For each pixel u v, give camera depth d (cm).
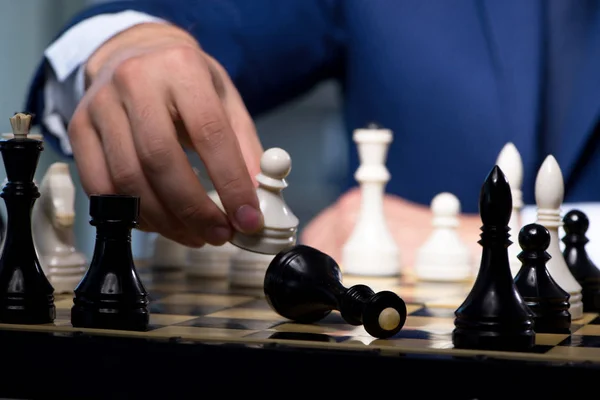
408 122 390
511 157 225
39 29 523
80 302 154
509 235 151
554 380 127
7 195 162
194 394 137
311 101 568
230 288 233
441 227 266
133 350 139
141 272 269
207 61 212
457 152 382
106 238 157
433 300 215
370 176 275
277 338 148
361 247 272
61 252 213
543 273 173
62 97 288
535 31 361
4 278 160
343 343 144
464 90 380
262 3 390
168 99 196
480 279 150
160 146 194
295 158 571
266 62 388
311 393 134
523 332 144
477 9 381
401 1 391
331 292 166
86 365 141
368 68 398
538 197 192
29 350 143
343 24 405
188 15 372
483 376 129
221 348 136
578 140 349
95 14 281
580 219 204
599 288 202
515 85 363
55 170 214
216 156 190
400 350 136
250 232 191
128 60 202
